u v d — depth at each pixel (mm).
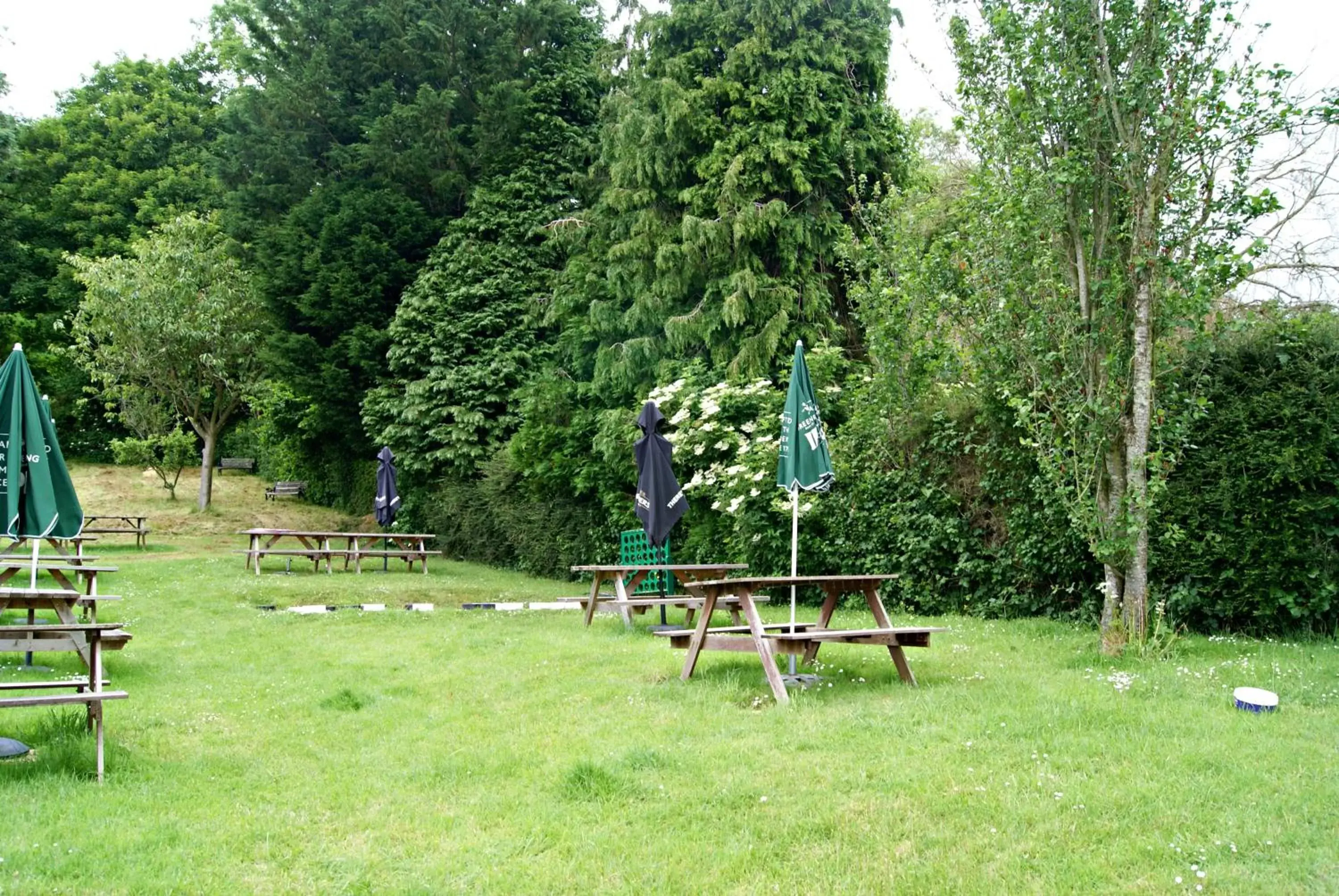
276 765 5715
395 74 27156
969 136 9594
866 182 18594
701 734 6031
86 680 5773
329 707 7309
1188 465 9516
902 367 12469
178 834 4461
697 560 15227
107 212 35719
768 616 11781
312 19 27062
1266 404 9047
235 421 38156
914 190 16562
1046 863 3945
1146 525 8227
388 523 20953
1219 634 9336
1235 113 7996
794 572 8125
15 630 5730
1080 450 8695
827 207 18047
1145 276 8281
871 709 6445
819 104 17859
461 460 22797
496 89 25219
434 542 24469
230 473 37219
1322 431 8711
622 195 19359
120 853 4203
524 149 25344
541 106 25828
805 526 13312
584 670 8492
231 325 26438
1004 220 9234
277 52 27688
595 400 19828
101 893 3771
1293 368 9055
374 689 7965
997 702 6504
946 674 7727
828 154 17984
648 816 4652
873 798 4730
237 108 27562
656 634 9828
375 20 26531
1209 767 5004
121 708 7164
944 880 3809
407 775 5438
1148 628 8484
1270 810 4379
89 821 4594
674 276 18219
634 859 4141
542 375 21828
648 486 11648
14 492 7242
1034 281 9125
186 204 35438
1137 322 8281
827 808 4617
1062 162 8359
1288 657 7930
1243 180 8195
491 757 5715
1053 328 8844
